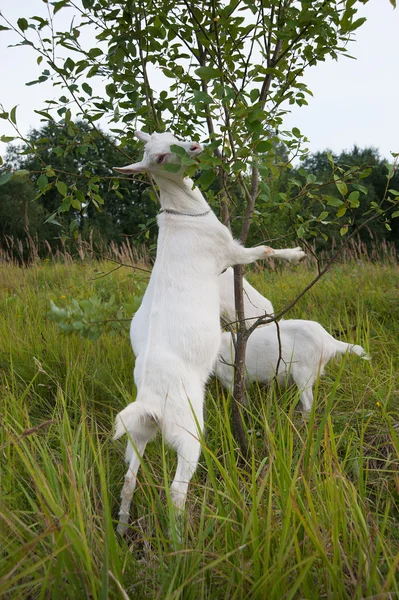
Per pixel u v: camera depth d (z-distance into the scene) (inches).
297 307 243.9
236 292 144.3
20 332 205.8
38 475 88.7
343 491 90.5
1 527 87.6
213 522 93.5
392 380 151.9
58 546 77.4
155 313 125.0
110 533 81.1
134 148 164.4
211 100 112.9
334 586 75.7
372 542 80.5
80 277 324.8
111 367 176.2
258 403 155.3
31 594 85.0
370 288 262.5
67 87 143.6
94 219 932.6
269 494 83.9
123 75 150.8
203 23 138.1
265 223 169.9
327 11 128.8
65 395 152.2
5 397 143.7
